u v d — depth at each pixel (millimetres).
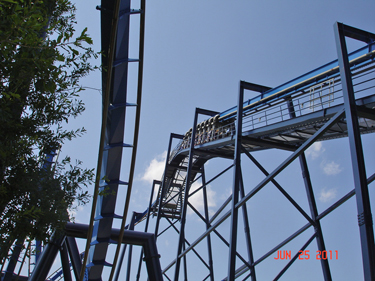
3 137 4695
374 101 13109
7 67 3953
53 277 28859
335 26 13602
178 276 23469
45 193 5051
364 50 14547
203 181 31219
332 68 15680
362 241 10156
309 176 19250
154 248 17312
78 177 5645
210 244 28750
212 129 26000
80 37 4211
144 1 9656
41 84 4281
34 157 5223
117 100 12391
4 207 4688
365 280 9828
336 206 16609
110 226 15969
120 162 14094
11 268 14344
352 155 11359
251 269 21125
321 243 17344
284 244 18984
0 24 3643
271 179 15836
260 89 20438
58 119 5344
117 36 10930
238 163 18156
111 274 15320
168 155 31500
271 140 20344
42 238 5086
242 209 23641
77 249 16781
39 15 3982
